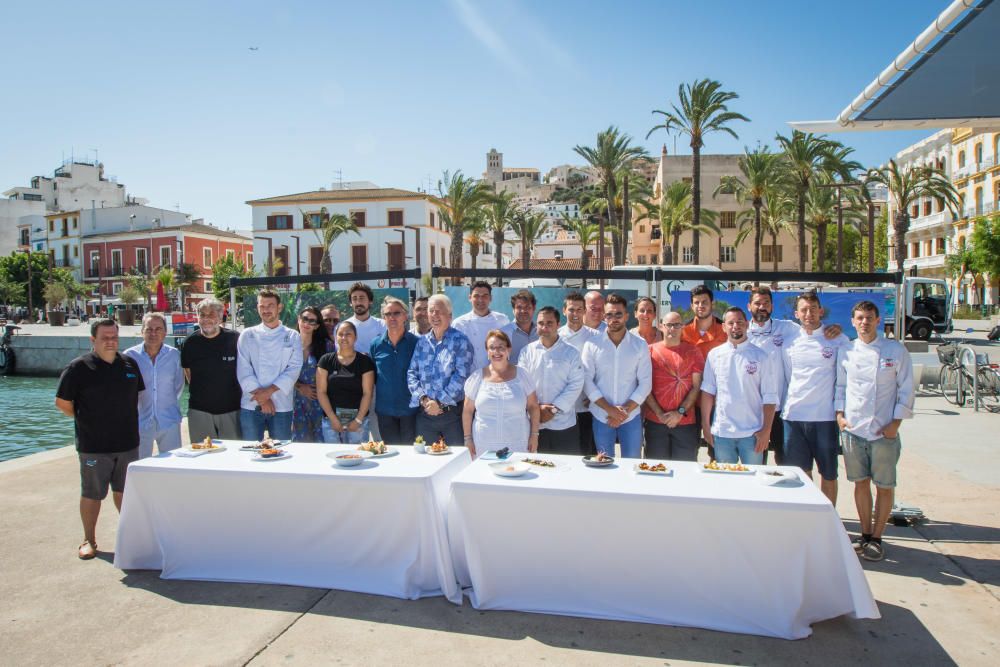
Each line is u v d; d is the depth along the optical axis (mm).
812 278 6418
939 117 4867
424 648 3350
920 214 49344
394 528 3943
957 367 11570
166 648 3381
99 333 4746
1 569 4465
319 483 4004
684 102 29250
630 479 3834
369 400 5500
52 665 3236
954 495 6035
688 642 3395
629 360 5141
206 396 5594
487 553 3771
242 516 4168
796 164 31828
